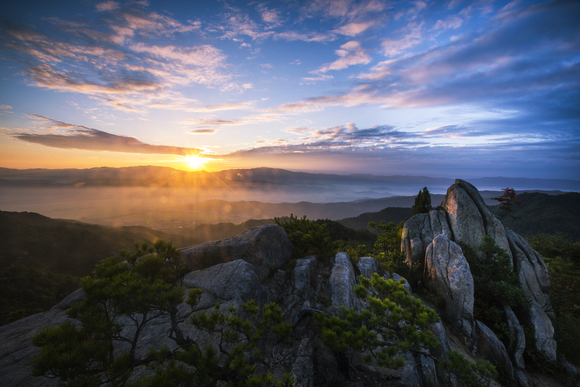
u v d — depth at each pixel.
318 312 7.23
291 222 17.20
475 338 12.98
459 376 7.18
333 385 6.35
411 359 8.22
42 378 5.20
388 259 20.27
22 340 6.30
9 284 64.62
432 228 19.02
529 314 14.14
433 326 11.39
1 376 5.14
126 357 3.96
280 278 11.45
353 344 6.08
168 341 6.44
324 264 13.89
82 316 4.39
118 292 4.62
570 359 13.53
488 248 16.09
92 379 3.47
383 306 7.02
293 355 7.04
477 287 15.23
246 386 4.53
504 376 11.95
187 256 11.12
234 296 8.09
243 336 6.74
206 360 4.52
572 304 16.41
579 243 28.67
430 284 15.87
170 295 4.84
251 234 11.97
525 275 16.08
